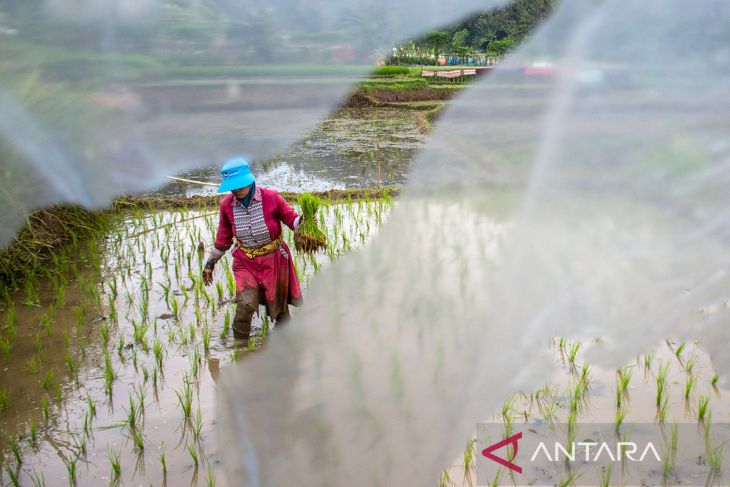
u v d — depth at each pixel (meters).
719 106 2.09
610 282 2.17
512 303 2.22
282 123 2.07
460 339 2.23
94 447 3.04
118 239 6.38
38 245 5.61
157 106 2.03
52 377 3.74
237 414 2.62
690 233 2.13
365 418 2.20
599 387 3.23
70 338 4.27
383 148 12.41
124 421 3.25
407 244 2.47
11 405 3.45
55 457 2.98
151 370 3.79
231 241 4.12
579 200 2.20
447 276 2.32
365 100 19.89
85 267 5.64
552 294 2.21
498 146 2.31
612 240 2.17
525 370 2.17
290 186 9.21
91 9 1.84
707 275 2.13
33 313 4.68
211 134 2.07
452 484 2.55
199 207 7.76
